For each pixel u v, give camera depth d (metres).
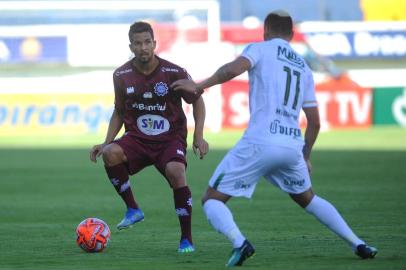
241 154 23.23
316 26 121.94
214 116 94.81
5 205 42.44
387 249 26.62
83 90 94.06
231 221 23.03
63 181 53.44
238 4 127.62
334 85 97.56
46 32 105.94
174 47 100.12
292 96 23.56
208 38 98.31
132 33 26.95
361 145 76.12
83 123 93.69
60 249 27.98
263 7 128.12
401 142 78.69
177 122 28.19
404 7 128.50
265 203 41.88
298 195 24.22
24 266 24.30
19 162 65.19
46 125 93.75
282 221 35.22
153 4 95.44
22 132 93.81
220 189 23.38
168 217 37.25
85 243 26.92
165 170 27.36
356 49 122.75
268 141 23.06
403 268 22.75
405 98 98.88
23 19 114.56
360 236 29.89
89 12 115.75
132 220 28.59
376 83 113.88
